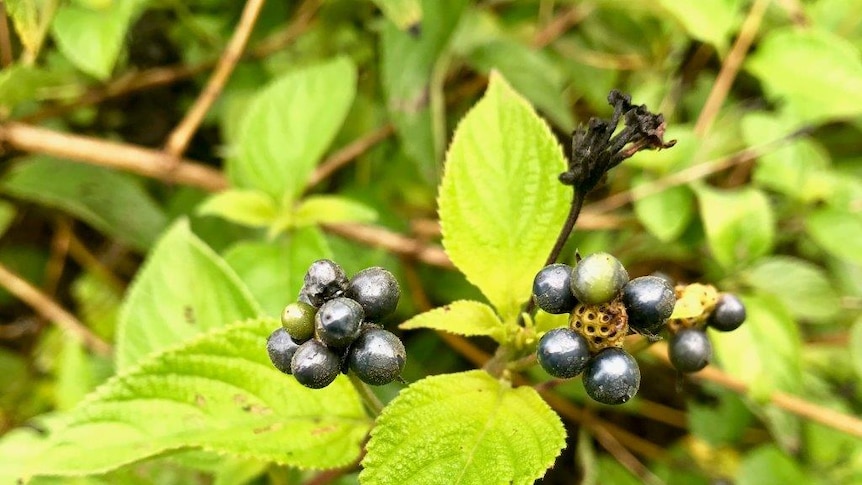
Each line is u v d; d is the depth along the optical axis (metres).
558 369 0.16
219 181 0.26
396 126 0.26
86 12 0.23
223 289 0.20
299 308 0.15
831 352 0.27
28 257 0.31
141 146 0.31
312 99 0.24
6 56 0.25
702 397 0.28
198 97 0.30
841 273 0.27
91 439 0.17
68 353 0.23
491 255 0.18
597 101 0.31
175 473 0.22
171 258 0.20
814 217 0.25
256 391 0.18
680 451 0.28
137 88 0.28
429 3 0.25
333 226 0.26
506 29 0.31
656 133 0.16
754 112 0.28
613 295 0.15
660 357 0.22
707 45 0.29
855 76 0.25
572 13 0.30
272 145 0.24
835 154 0.31
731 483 0.27
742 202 0.24
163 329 0.20
